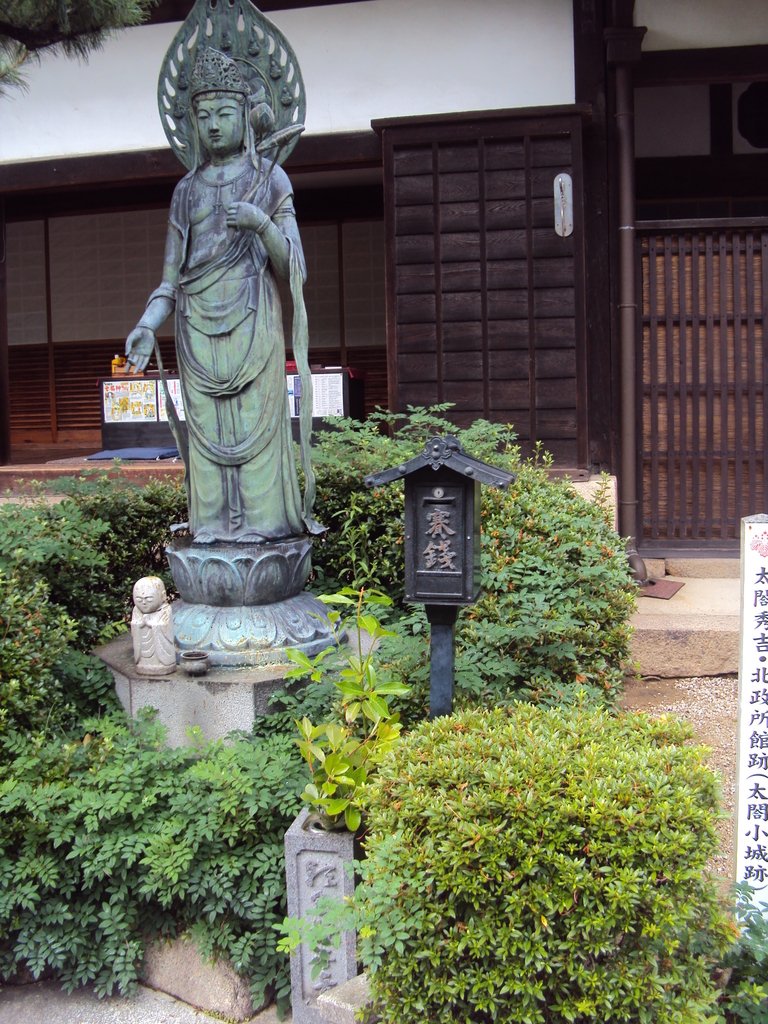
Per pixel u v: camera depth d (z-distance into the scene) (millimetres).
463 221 7926
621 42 7637
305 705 4320
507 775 2793
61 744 4043
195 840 3549
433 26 8117
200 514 4914
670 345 7898
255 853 3625
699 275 7828
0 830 3672
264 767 3762
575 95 7965
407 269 8023
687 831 2705
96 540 5633
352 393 9945
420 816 2793
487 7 8031
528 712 3330
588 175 7965
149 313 4801
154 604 4562
